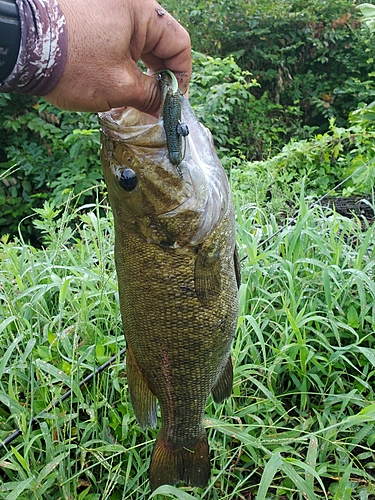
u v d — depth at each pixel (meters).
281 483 0.55
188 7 2.69
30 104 2.08
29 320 0.67
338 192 1.42
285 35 2.73
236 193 0.99
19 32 0.31
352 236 0.86
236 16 2.70
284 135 2.57
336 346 0.69
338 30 2.74
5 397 0.54
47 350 0.63
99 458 0.51
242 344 0.67
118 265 0.44
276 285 0.75
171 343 0.44
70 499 0.51
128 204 0.41
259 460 0.55
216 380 0.48
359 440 0.56
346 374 0.65
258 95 2.73
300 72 2.80
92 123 2.02
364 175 1.20
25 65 0.32
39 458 0.55
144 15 0.36
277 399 0.63
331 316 0.66
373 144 1.46
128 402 0.60
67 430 0.58
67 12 0.33
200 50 2.67
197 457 0.50
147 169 0.40
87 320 0.66
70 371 0.59
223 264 0.44
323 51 2.73
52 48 0.32
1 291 0.73
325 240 0.79
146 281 0.43
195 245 0.42
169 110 0.38
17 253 0.94
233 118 2.44
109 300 0.73
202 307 0.43
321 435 0.59
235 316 0.46
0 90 0.33
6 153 2.15
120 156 0.41
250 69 2.73
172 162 0.40
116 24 0.34
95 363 0.61
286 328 0.63
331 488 0.55
